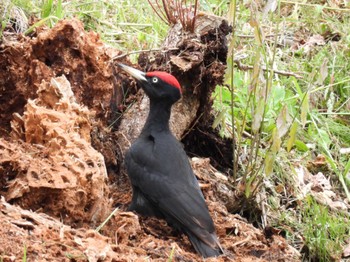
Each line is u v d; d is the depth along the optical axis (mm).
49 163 9773
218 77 12453
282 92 14164
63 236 8797
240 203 12211
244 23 15672
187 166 10977
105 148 11695
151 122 11234
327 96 14984
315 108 14750
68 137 10094
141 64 12453
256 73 11398
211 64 12492
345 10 16703
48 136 10211
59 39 11586
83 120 10742
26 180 9547
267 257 10555
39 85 11430
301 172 13555
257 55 11320
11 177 9695
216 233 10945
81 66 11695
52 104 10906
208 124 12984
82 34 11656
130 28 14844
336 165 14086
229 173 12969
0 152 9727
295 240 12258
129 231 9930
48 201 9586
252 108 11734
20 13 13570
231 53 11508
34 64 11547
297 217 12719
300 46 16016
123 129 12062
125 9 15227
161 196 10641
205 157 13102
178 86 11195
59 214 9602
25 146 10094
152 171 10805
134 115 12133
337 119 14961
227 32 12539
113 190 11625
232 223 11148
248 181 11984
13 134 10695
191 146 13109
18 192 9477
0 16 13133
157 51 12602
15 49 11648
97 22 14734
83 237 8977
